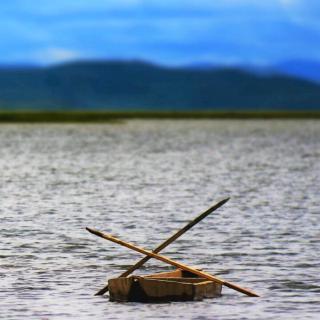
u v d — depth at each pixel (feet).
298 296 247.50
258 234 356.79
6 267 287.69
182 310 231.09
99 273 279.49
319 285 260.83
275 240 341.41
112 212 431.02
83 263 295.07
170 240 251.60
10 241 338.34
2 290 255.29
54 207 451.12
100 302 240.53
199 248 324.19
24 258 303.27
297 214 422.82
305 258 302.66
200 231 366.84
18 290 255.29
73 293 251.39
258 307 235.20
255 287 258.57
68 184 581.94
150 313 228.63
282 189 548.72
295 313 229.66
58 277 272.51
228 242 336.90
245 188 556.10
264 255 309.01
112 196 505.66
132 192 528.22
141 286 239.50
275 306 236.43
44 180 613.52
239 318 224.74
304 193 524.11
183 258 304.91
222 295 247.09
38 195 510.99
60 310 232.94
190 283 238.89
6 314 229.66
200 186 568.82
